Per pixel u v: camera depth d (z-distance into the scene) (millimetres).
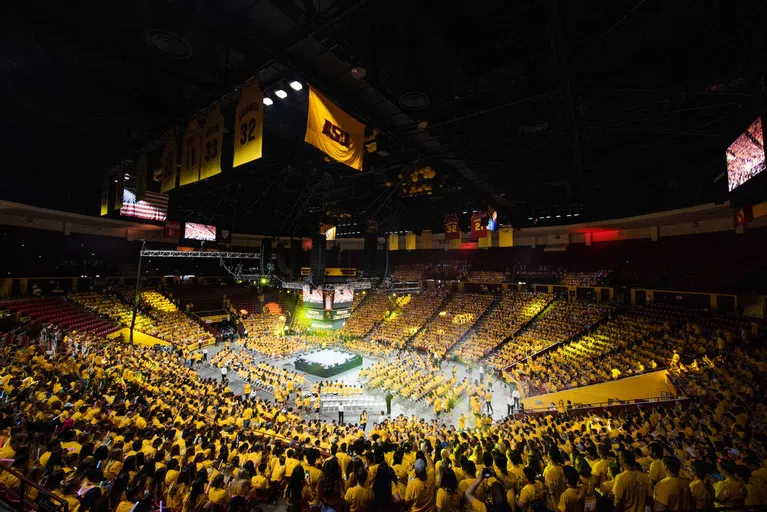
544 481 5898
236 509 6473
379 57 13727
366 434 20094
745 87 12836
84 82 14922
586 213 37938
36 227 34844
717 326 24391
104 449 7320
